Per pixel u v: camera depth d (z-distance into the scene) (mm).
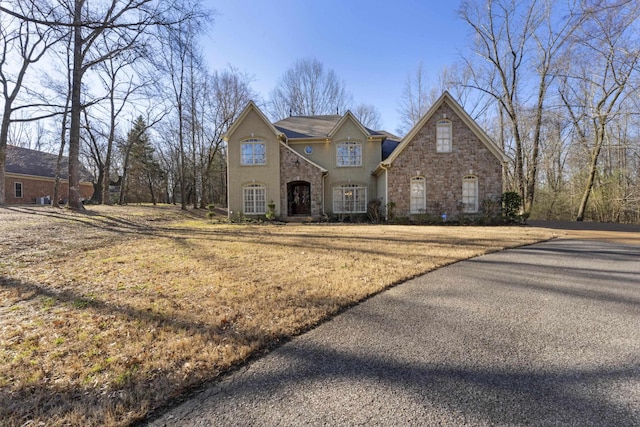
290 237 10508
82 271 5707
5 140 17172
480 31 21547
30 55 16922
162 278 5215
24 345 2900
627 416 1938
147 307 3846
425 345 2900
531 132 23875
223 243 9078
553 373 2428
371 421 1906
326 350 2807
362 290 4492
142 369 2463
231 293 4352
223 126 29234
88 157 33562
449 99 16953
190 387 2260
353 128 20078
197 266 6090
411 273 5488
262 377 2383
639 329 3262
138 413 1977
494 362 2594
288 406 2051
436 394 2170
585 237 10461
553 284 4887
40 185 30266
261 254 7355
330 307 3809
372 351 2783
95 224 12609
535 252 7613
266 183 18578
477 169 16875
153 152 38594
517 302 4082
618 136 19734
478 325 3359
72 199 15406
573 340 3006
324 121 22938
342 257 6961
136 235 10711
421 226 15133
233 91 29375
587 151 20297
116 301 4086
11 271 5688
